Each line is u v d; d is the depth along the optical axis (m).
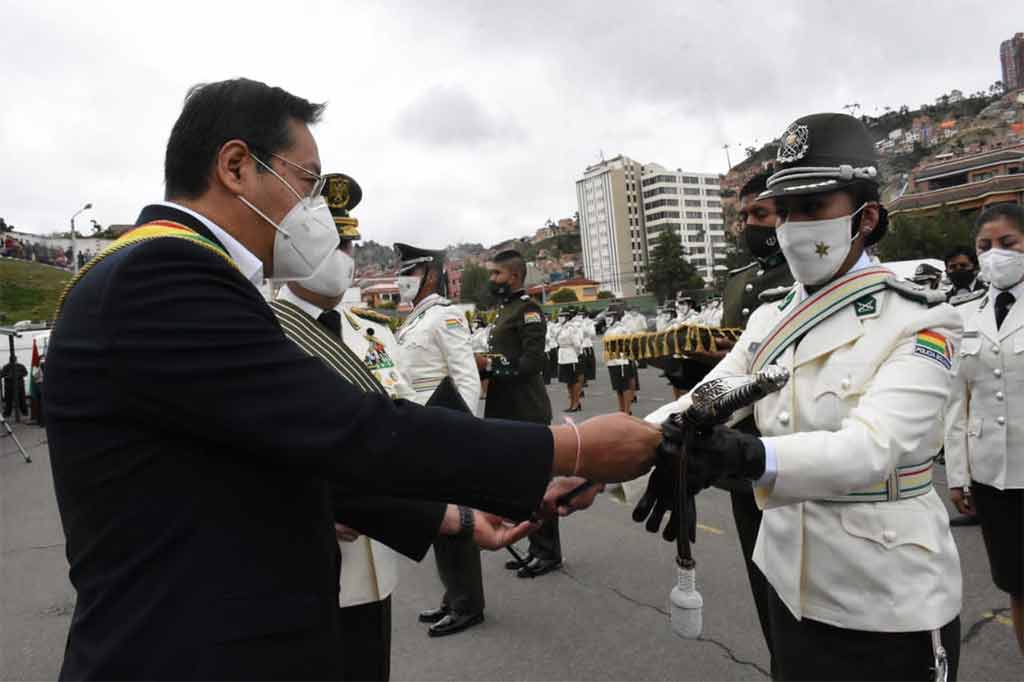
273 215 1.26
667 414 1.88
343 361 2.00
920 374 1.43
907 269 8.63
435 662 3.22
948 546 1.57
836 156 1.56
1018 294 2.97
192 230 1.14
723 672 2.94
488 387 4.49
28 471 8.62
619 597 3.81
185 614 0.96
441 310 3.68
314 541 1.13
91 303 0.99
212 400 0.96
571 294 81.62
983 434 2.93
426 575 4.54
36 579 4.68
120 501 0.97
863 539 1.52
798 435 1.42
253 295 1.08
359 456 1.01
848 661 1.55
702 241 113.94
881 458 1.37
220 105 1.22
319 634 1.10
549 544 4.24
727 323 3.08
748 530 2.41
